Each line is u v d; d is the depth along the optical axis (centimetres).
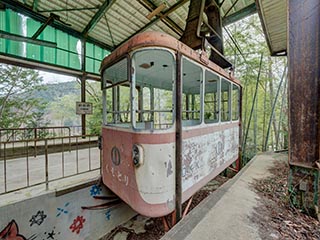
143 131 222
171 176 230
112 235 366
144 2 543
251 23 957
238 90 533
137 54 236
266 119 926
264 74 923
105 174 317
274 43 587
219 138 376
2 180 330
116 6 582
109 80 330
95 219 342
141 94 402
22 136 922
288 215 219
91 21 627
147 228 392
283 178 368
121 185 261
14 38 405
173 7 575
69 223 305
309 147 208
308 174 212
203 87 300
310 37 200
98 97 1253
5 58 499
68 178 341
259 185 329
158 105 1107
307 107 207
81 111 690
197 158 287
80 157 509
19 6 516
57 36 616
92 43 732
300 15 206
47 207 279
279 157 564
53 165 426
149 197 219
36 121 1138
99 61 764
